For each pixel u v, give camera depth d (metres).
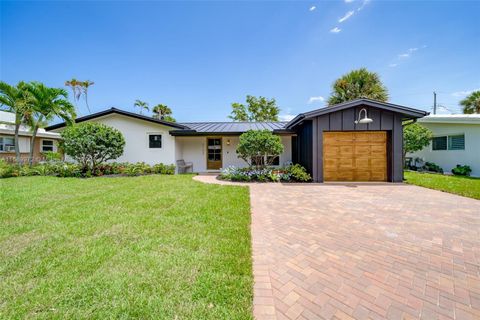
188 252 2.70
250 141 8.79
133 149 11.58
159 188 6.75
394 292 2.03
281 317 1.73
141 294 1.92
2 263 2.42
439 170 11.73
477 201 5.34
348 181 8.48
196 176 10.06
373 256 2.70
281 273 2.33
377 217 4.18
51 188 6.62
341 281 2.20
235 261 2.50
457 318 1.72
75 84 27.34
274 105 27.67
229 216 4.09
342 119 8.28
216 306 1.82
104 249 2.75
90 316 1.69
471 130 10.44
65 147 9.42
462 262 2.55
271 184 7.88
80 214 4.12
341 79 13.91
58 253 2.65
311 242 3.09
